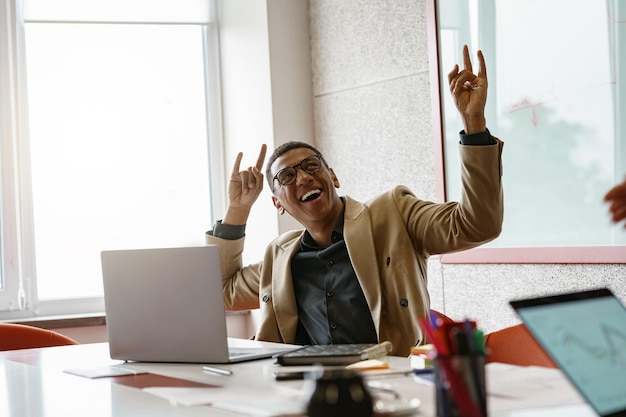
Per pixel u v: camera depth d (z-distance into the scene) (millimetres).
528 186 3055
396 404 1308
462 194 2324
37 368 2191
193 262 2010
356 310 2512
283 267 2623
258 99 4180
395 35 3674
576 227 2889
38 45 4242
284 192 2625
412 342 2439
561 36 2904
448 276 3443
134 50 4406
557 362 1156
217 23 4480
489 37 3180
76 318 4020
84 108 4324
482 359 1091
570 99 2885
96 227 4324
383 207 2580
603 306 1299
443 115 3395
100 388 1766
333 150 4078
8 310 4121
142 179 4410
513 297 3141
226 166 4484
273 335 2623
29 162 4191
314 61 4172
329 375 1237
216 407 1430
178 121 4465
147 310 2107
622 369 1206
